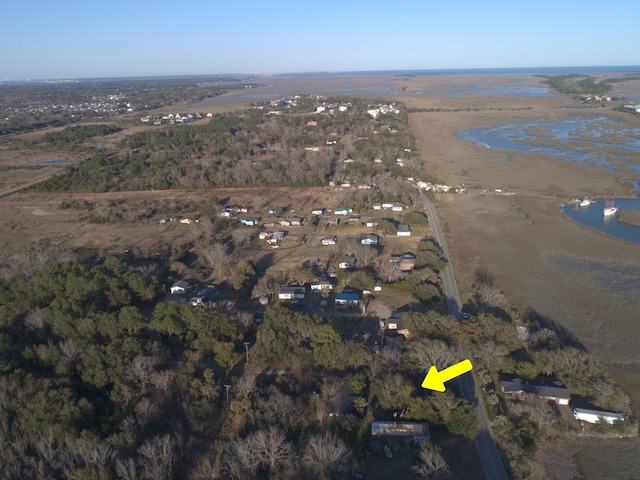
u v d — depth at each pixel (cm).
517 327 8425
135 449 5734
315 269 11069
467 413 6212
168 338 8206
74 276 9250
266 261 11650
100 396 6738
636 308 9138
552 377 7231
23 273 10200
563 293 9788
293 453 5719
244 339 8338
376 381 6781
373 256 11388
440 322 8188
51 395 6259
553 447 6059
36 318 8306
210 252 11250
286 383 7138
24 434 5962
